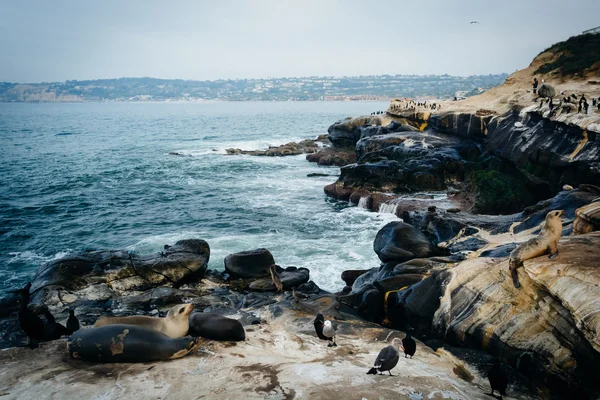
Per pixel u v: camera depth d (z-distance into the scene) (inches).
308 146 2677.2
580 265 369.4
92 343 307.6
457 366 397.4
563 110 1101.1
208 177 1895.9
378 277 721.6
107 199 1517.0
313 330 483.5
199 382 281.9
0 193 1571.1
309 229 1162.0
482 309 445.4
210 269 858.1
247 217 1289.4
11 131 4274.1
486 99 1898.4
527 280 402.9
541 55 2027.6
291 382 284.4
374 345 420.5
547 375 365.1
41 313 617.9
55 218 1298.0
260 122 5949.8
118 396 262.5
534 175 1140.5
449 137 1675.7
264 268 798.5
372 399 262.4
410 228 799.7
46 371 293.3
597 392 333.7
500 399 325.7
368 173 1422.2
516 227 779.4
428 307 517.0
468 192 1275.8
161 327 355.9
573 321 351.9
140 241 1095.0
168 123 5772.6
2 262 964.6
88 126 5128.0
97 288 706.2
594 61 1734.7
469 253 695.1
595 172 939.3
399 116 2111.2
